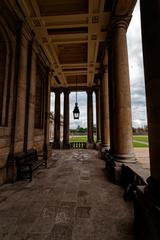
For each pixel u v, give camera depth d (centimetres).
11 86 706
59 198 477
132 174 505
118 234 306
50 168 895
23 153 761
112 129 809
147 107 287
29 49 891
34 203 443
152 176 268
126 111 654
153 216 229
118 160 640
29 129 853
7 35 678
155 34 262
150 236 240
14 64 733
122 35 685
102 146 1232
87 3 764
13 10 694
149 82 274
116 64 678
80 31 942
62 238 294
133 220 356
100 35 948
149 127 279
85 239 291
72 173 782
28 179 681
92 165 980
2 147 626
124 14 678
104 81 1230
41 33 927
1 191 539
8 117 679
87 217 368
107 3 751
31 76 881
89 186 588
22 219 360
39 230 319
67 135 2019
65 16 802
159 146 251
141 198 286
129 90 671
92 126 2050
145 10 291
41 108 1201
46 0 750
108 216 373
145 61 292
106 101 1234
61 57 1352
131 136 657
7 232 313
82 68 1478
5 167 641
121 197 486
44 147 1212
